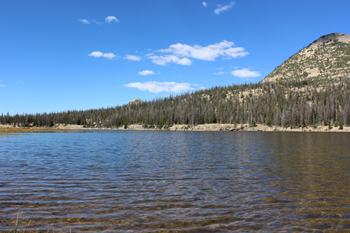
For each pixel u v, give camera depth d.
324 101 173.12
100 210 10.00
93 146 40.31
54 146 39.66
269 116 157.50
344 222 9.02
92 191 12.73
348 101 142.00
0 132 92.19
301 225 8.74
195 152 31.42
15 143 45.06
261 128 147.00
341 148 36.94
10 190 12.80
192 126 169.62
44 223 8.70
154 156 27.27
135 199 11.45
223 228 8.42
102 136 77.25
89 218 9.18
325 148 36.97
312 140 57.66
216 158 25.62
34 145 41.09
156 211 9.93
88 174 17.05
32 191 12.67
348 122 129.50
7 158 24.86
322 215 9.67
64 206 10.45
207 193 12.52
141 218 9.22
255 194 12.38
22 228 8.27
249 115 163.38
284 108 151.88
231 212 9.91
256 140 57.75
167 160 24.06
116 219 9.12
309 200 11.46
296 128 141.00
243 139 62.22
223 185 14.16
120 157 26.30
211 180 15.40
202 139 62.28
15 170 18.34
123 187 13.59
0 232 7.89
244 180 15.45
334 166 20.62
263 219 9.23
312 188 13.54
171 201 11.20
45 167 19.73
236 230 8.28
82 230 8.17
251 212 9.93
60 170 18.47
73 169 18.94
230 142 50.91
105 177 16.11
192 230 8.25
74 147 38.19
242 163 22.20
